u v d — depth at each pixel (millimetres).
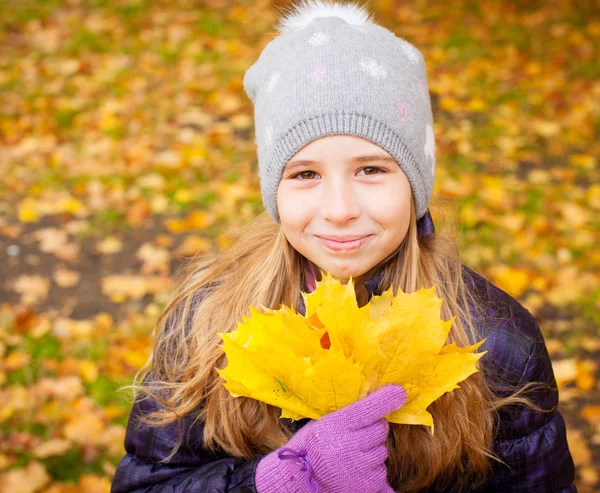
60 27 6000
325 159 1328
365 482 1231
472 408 1470
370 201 1325
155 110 4926
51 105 4930
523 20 6191
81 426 2773
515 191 4066
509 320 1533
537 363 1525
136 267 3674
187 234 3850
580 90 5125
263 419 1561
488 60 5574
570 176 4215
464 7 6469
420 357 1224
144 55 5641
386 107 1344
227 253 1732
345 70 1344
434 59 5625
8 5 6305
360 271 1368
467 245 3617
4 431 2756
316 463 1227
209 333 1595
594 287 3395
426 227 1591
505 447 1543
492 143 4531
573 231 3752
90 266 3676
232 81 5285
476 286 1588
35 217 3984
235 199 4062
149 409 1647
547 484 1567
